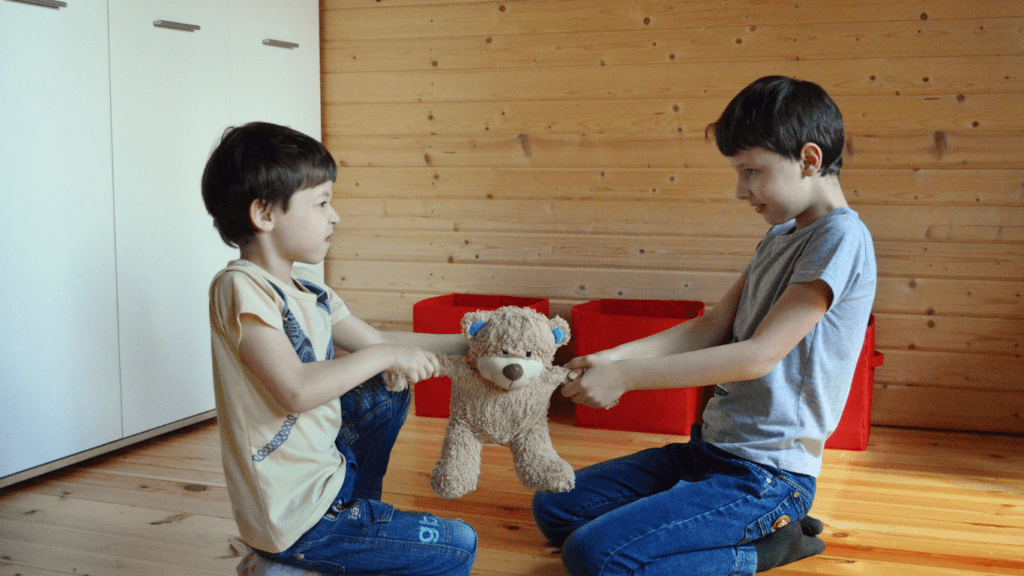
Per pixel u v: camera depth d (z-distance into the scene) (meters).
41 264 1.83
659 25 2.43
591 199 2.56
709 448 1.42
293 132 1.16
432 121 2.67
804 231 1.34
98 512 1.71
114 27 1.96
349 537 1.14
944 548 1.56
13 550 1.53
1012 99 2.21
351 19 2.71
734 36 2.38
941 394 2.37
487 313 1.28
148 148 2.08
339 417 1.23
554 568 1.47
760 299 1.41
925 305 2.34
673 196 2.49
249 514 1.11
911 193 2.31
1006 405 2.32
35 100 1.79
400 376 1.20
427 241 2.73
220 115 2.30
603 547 1.26
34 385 1.84
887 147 2.31
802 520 1.54
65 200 1.88
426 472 1.96
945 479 1.94
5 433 1.78
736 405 1.40
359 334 1.36
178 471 1.96
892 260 2.35
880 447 2.20
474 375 1.26
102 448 2.01
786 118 1.25
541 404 1.29
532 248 2.63
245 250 1.18
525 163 2.60
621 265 2.56
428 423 2.37
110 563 1.48
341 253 2.83
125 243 2.04
